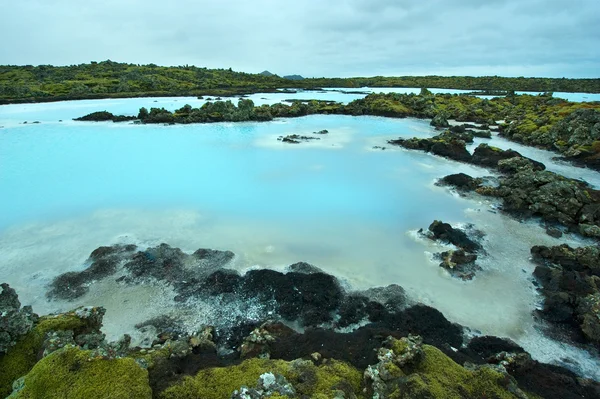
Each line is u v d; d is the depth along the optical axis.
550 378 13.06
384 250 22.69
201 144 49.06
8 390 10.39
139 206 28.25
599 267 20.73
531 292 19.20
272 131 59.66
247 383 10.98
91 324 12.84
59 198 29.59
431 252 22.56
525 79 164.25
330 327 16.22
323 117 77.12
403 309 17.23
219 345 15.12
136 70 133.50
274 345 13.93
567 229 26.14
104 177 34.75
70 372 9.84
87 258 20.89
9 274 19.31
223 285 18.45
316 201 30.03
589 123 48.16
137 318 16.34
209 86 127.69
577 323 16.84
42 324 11.88
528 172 31.75
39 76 115.31
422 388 10.55
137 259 20.41
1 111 70.50
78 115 68.56
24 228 24.47
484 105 83.44
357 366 12.48
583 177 38.19
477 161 41.50
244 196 30.72
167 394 10.54
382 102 83.06
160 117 63.97
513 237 25.14
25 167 37.25
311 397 10.05
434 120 66.12
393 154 45.53
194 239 23.28
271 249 22.31
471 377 11.47
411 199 31.05
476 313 17.50
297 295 17.91
